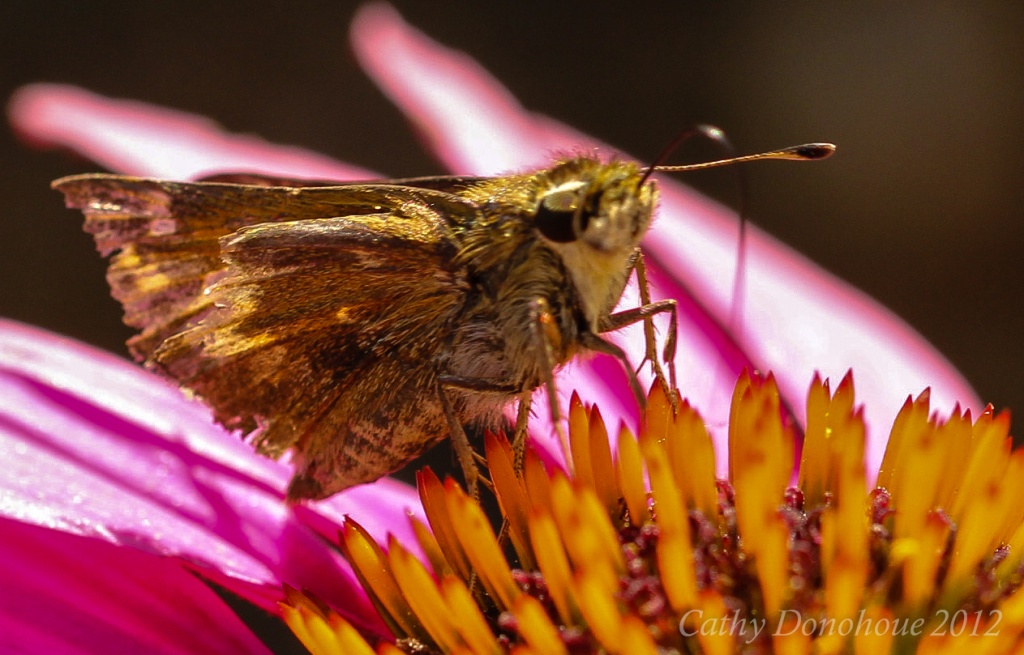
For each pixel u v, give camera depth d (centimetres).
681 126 21
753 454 10
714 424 12
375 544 11
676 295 13
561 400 11
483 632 10
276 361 11
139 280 11
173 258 11
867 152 20
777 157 11
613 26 22
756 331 12
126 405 12
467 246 11
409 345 11
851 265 19
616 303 11
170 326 11
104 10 22
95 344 20
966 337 19
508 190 11
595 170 11
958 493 11
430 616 10
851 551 10
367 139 22
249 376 11
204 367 11
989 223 19
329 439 11
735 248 13
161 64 22
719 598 10
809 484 11
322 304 11
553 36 22
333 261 11
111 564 11
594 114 22
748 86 21
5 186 21
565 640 10
